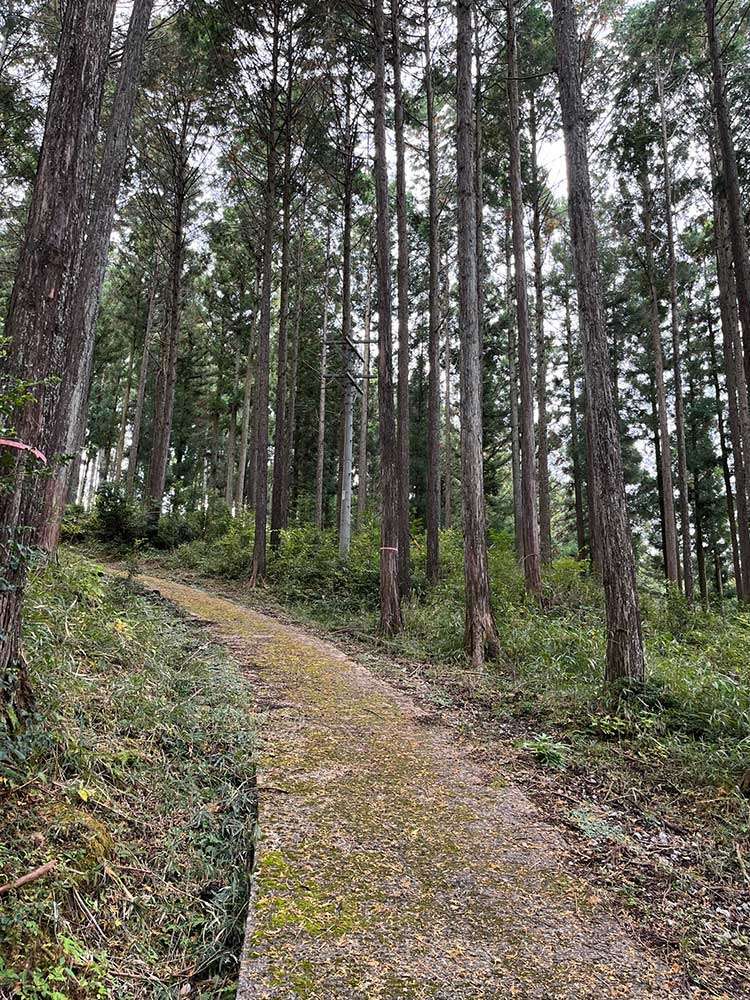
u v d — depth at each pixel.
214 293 26.86
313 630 9.04
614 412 5.77
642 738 4.69
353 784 3.70
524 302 11.70
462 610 9.44
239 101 13.59
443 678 6.60
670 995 2.15
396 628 8.68
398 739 4.57
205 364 30.06
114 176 7.33
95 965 2.02
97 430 33.72
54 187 3.07
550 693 5.86
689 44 13.45
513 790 3.87
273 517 14.56
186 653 5.67
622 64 13.55
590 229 5.93
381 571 8.91
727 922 2.69
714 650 7.48
